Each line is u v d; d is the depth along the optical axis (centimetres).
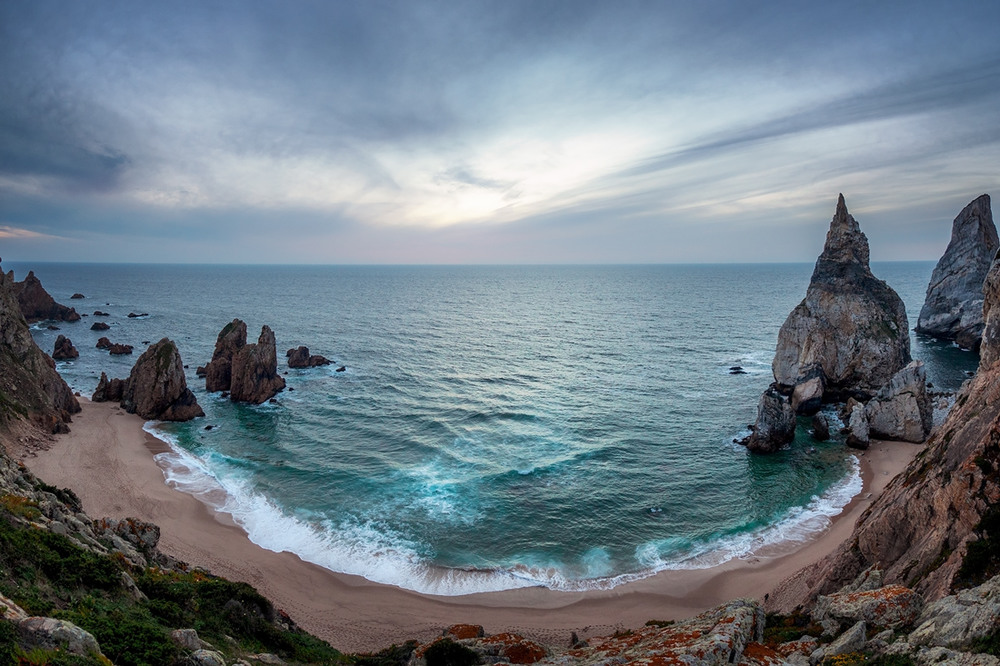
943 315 12375
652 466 5978
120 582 1973
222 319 17325
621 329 15575
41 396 6575
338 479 5594
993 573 1914
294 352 10988
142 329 15012
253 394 8438
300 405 8294
